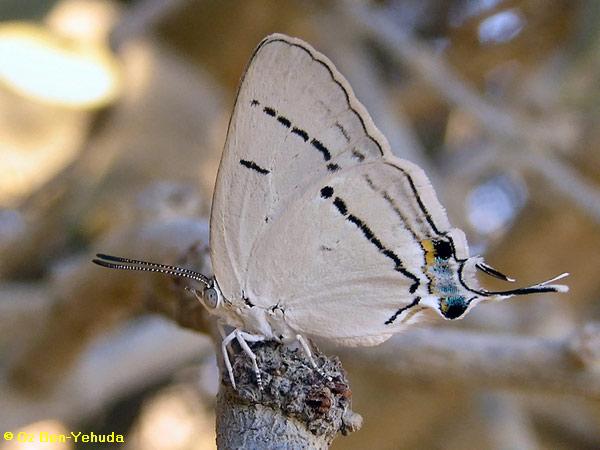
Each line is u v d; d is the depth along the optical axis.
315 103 0.07
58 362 0.11
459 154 0.16
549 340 0.08
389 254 0.08
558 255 0.15
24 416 0.11
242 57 0.17
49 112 0.15
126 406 0.15
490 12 0.15
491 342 0.09
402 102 0.16
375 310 0.08
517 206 0.16
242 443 0.06
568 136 0.15
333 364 0.06
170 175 0.15
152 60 0.16
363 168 0.07
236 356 0.06
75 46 0.15
